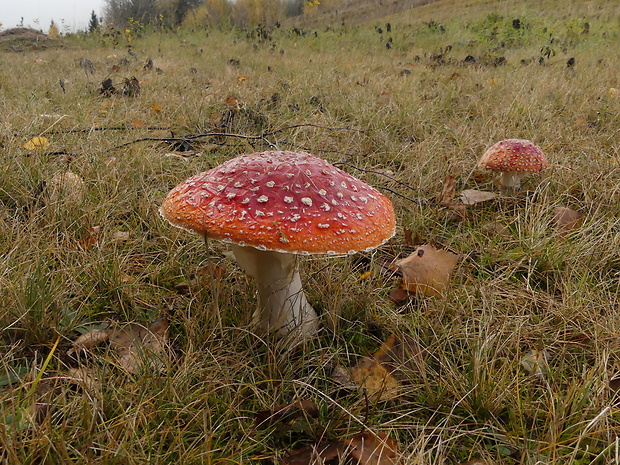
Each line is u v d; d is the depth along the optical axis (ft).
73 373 0.83
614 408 0.81
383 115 2.15
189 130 2.10
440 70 3.48
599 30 5.39
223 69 3.61
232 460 0.71
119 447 0.69
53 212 1.23
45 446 0.66
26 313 0.88
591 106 2.28
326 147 1.86
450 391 0.87
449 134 2.00
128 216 1.39
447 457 0.78
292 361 0.95
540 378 0.90
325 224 0.77
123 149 1.67
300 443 0.79
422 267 1.16
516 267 1.20
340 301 1.08
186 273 1.18
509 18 6.11
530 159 1.45
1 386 0.80
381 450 0.74
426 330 1.00
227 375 0.87
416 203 1.48
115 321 1.00
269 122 2.13
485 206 1.53
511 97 2.41
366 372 0.91
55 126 1.88
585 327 1.02
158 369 0.82
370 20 8.32
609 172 1.53
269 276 0.94
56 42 7.51
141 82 3.05
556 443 0.74
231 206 0.77
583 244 1.23
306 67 3.55
